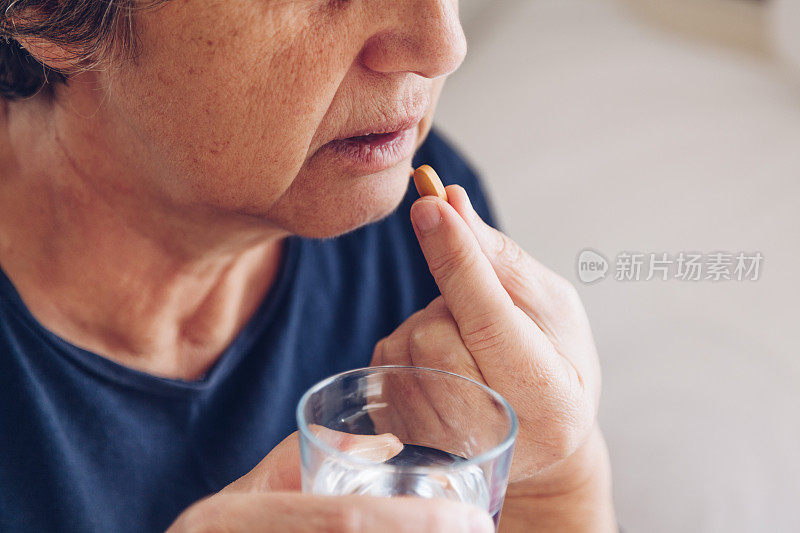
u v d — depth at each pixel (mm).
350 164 637
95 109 662
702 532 1046
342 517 540
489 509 561
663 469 1144
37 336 707
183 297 733
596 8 2730
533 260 693
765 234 1655
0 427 704
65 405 716
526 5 2773
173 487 743
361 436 592
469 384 582
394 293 848
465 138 2041
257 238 705
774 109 2133
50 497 709
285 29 592
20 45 643
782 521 1055
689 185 1835
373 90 617
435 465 591
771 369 1303
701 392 1271
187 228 693
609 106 2162
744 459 1145
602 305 1487
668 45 2484
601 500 746
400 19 596
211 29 592
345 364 818
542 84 2271
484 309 636
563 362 670
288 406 787
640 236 1664
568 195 1818
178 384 737
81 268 708
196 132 617
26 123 688
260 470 617
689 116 2117
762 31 2533
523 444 668
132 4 597
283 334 775
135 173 672
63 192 692
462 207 670
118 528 729
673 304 1479
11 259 706
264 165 623
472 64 2418
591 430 724
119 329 726
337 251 826
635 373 1317
